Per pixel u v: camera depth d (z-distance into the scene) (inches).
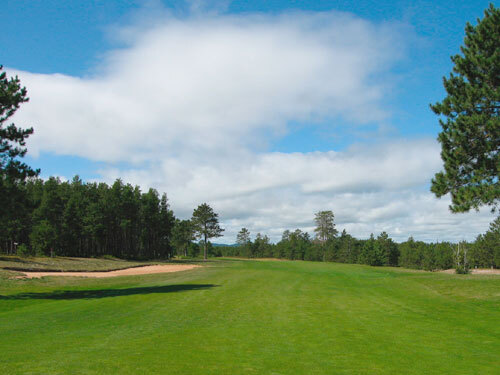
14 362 267.3
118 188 2970.0
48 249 2352.4
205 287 872.9
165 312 533.3
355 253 3553.2
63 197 2659.9
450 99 745.6
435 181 757.9
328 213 4210.1
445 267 3078.2
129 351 305.7
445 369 272.5
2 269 1300.4
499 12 714.8
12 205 742.5
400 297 724.7
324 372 257.0
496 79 715.4
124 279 1152.2
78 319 477.7
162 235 3444.9
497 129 677.3
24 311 549.0
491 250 3011.8
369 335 390.3
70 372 242.5
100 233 2726.4
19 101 756.0
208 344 337.4
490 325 455.8
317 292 788.6
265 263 2295.8
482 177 699.4
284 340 359.6
